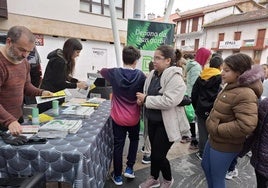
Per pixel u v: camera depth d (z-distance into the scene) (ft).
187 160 9.40
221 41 59.98
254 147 4.91
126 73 6.34
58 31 28.43
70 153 4.16
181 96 5.40
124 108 6.56
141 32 11.66
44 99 6.23
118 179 7.20
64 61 7.63
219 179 5.11
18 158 4.33
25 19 25.80
